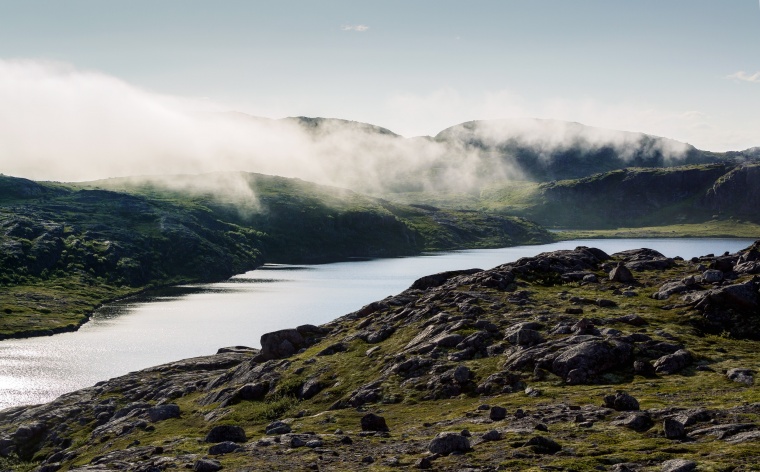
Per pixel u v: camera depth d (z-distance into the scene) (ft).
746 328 218.38
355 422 176.55
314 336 304.30
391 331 269.23
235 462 130.72
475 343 225.15
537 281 305.73
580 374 185.06
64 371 545.44
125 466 142.92
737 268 280.10
